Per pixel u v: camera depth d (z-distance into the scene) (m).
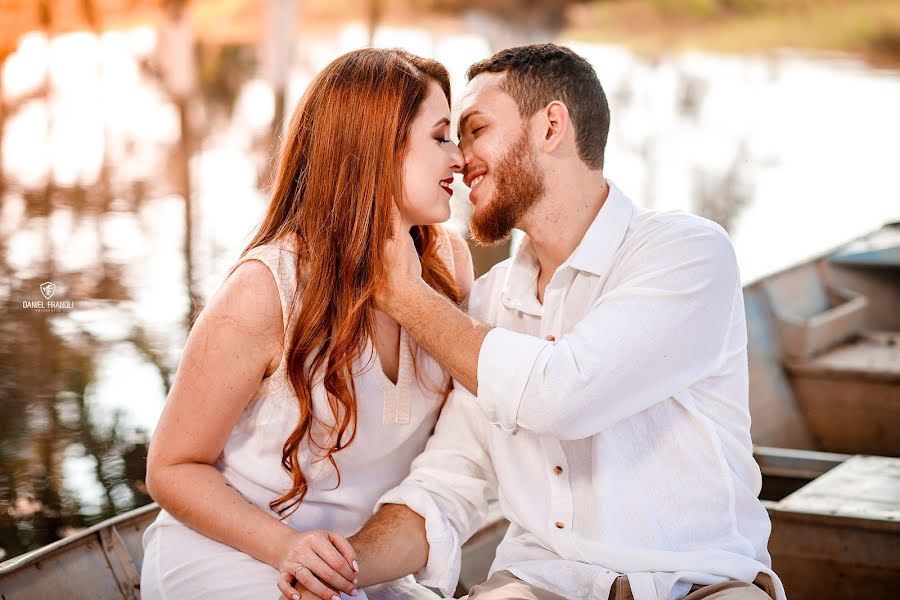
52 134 10.43
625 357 1.73
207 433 1.79
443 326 1.80
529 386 1.73
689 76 14.88
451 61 12.98
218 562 1.77
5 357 4.68
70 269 6.23
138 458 3.84
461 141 1.99
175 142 10.28
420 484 1.93
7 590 1.99
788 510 2.50
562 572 1.78
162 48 13.45
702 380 1.85
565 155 1.92
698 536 1.80
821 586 2.49
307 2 15.23
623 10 16.70
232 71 13.41
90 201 8.06
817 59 16.61
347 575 1.70
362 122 1.82
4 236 6.96
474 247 5.43
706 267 1.79
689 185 9.67
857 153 11.02
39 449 3.88
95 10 13.80
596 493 1.81
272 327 1.80
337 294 1.82
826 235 8.16
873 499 2.58
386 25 15.10
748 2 16.98
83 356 4.82
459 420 1.98
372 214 1.82
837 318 4.25
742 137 11.59
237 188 8.70
